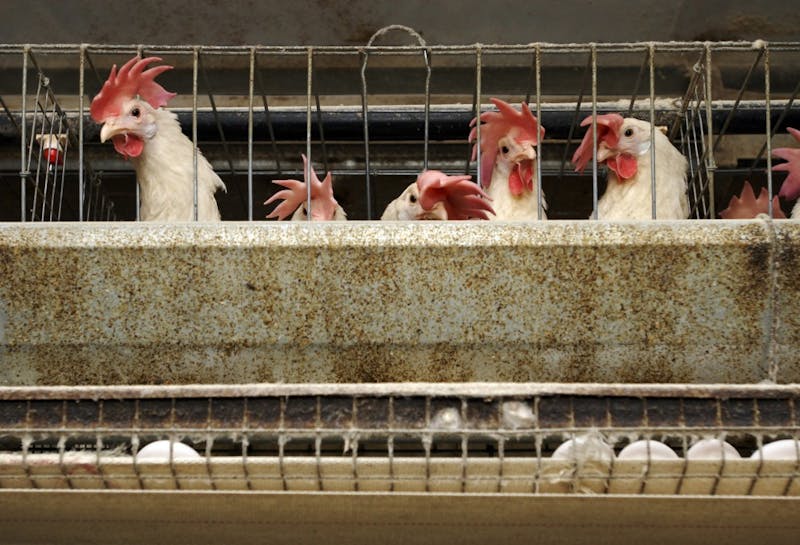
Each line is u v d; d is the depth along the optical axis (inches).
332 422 111.4
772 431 109.3
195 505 114.3
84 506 114.3
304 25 211.0
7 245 132.0
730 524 114.7
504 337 132.4
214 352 133.6
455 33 213.0
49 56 213.9
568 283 131.8
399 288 132.0
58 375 135.0
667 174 168.2
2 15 207.3
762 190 184.9
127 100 164.9
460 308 132.2
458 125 199.2
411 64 216.4
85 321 133.2
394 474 110.8
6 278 132.7
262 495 112.5
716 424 110.0
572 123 186.5
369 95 220.5
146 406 112.0
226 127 198.2
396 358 133.6
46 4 205.6
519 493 111.7
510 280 131.9
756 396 110.6
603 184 205.3
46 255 132.3
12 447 131.0
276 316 132.6
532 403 111.3
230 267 132.0
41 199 206.4
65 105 218.4
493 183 166.7
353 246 131.3
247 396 112.0
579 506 113.3
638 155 167.5
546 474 110.3
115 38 212.2
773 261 131.6
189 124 197.6
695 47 153.6
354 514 115.3
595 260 131.5
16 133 195.8
